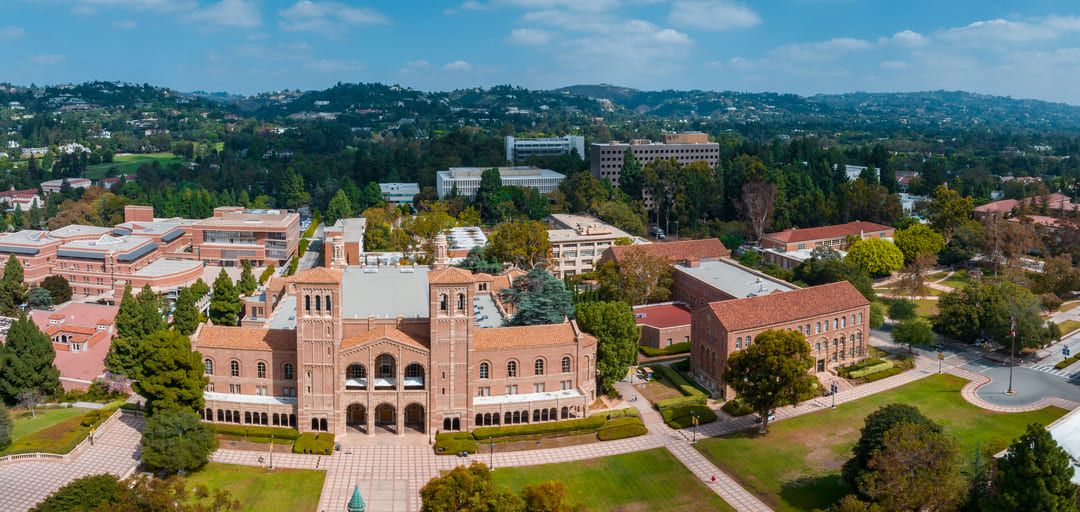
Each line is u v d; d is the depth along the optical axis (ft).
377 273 576.61
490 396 489.67
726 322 533.14
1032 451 335.47
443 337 460.14
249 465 432.25
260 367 482.69
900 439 363.76
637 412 510.58
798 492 413.18
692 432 484.74
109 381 542.57
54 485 404.98
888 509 352.49
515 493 406.00
